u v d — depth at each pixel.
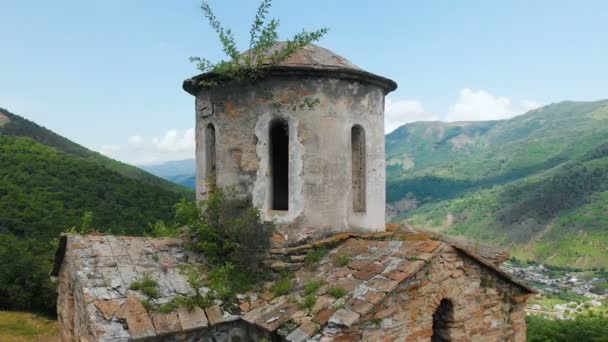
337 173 8.16
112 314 6.20
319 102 8.02
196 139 9.13
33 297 30.25
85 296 6.37
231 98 8.27
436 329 7.45
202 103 8.82
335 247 7.87
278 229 7.86
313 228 7.95
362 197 8.70
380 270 6.58
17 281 30.28
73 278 7.45
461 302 7.18
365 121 8.62
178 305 6.62
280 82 7.98
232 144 8.24
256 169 8.04
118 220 31.28
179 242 8.17
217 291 7.09
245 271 7.60
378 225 8.88
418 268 6.41
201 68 8.15
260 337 6.55
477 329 7.39
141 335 6.03
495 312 7.62
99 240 7.65
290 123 7.97
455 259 7.11
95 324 5.98
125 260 7.33
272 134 8.52
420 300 6.61
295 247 7.75
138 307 6.38
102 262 7.14
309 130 7.97
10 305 31.02
